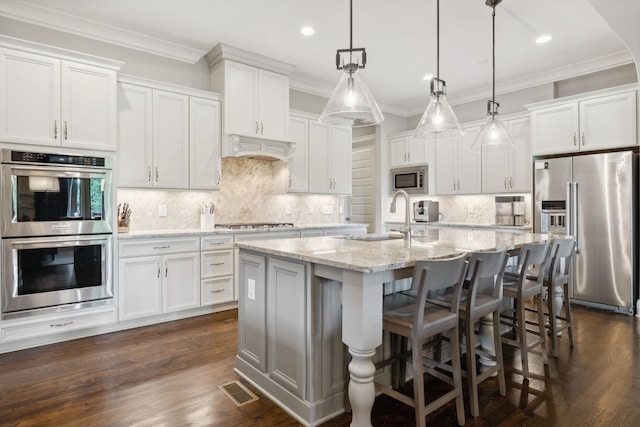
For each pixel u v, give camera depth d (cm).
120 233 350
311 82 509
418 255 198
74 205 306
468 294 201
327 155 519
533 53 410
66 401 212
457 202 575
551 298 274
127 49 375
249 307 241
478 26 350
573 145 414
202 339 311
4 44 279
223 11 327
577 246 407
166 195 408
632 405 206
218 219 448
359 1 308
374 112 242
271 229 422
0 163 276
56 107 299
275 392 216
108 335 319
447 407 209
